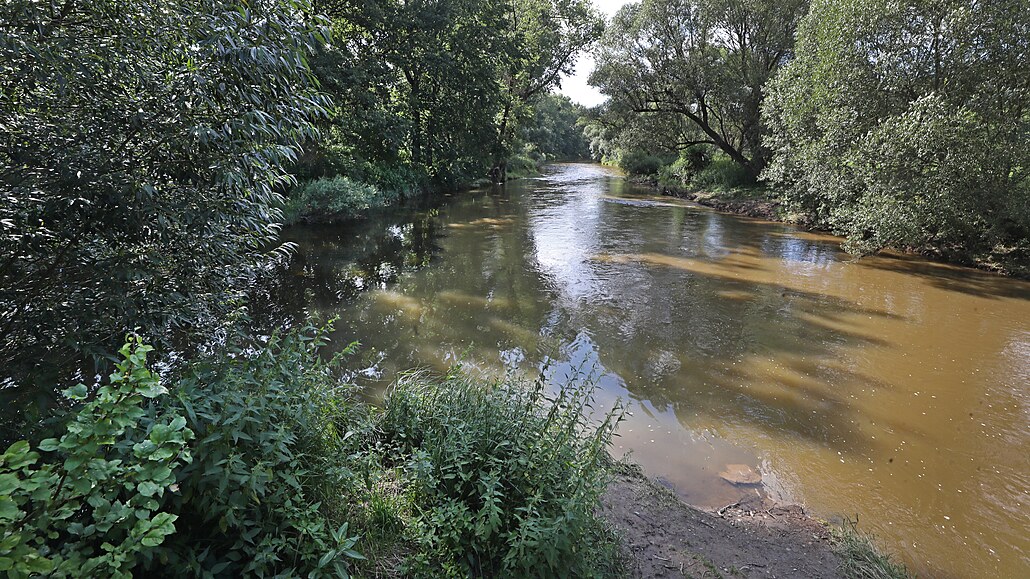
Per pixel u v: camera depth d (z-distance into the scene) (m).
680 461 4.81
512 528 2.90
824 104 14.24
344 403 3.70
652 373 6.61
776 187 20.91
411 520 2.95
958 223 12.19
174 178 3.33
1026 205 11.13
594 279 10.99
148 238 3.26
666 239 15.50
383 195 20.81
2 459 1.50
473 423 3.46
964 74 11.84
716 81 24.75
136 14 3.02
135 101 3.13
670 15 25.03
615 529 3.45
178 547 2.13
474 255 13.01
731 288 10.48
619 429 5.29
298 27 3.54
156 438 1.78
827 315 8.91
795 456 4.94
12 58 2.61
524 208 22.03
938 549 3.80
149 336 3.29
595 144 45.81
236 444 2.35
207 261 3.63
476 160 30.09
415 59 23.05
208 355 3.29
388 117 21.77
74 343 2.89
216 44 3.03
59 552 1.74
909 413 5.74
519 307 9.02
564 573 2.67
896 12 12.51
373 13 20.23
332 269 11.02
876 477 4.65
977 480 4.62
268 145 3.56
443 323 8.10
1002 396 6.11
